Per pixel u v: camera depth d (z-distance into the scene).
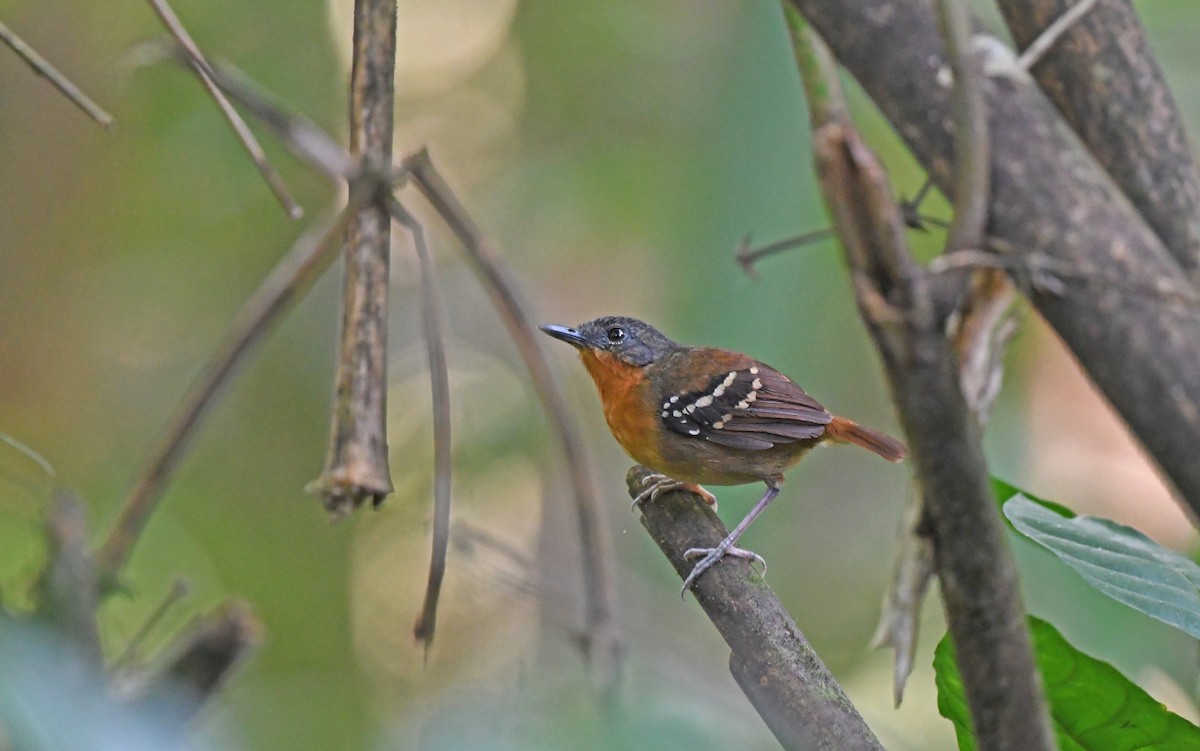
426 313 3.56
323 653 13.41
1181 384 2.80
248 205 13.81
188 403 3.11
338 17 14.23
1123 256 2.85
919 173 10.23
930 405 2.60
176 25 4.30
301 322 14.86
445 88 16.00
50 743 2.06
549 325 9.89
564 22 14.28
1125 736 3.97
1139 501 9.54
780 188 7.42
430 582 3.47
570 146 14.47
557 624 3.73
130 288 13.81
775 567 11.02
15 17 12.59
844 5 3.16
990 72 3.04
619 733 2.78
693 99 10.60
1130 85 3.55
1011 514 4.27
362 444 3.12
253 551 13.51
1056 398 9.80
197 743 2.48
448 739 2.67
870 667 10.78
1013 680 2.88
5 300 13.13
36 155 12.95
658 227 11.41
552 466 12.34
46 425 13.12
